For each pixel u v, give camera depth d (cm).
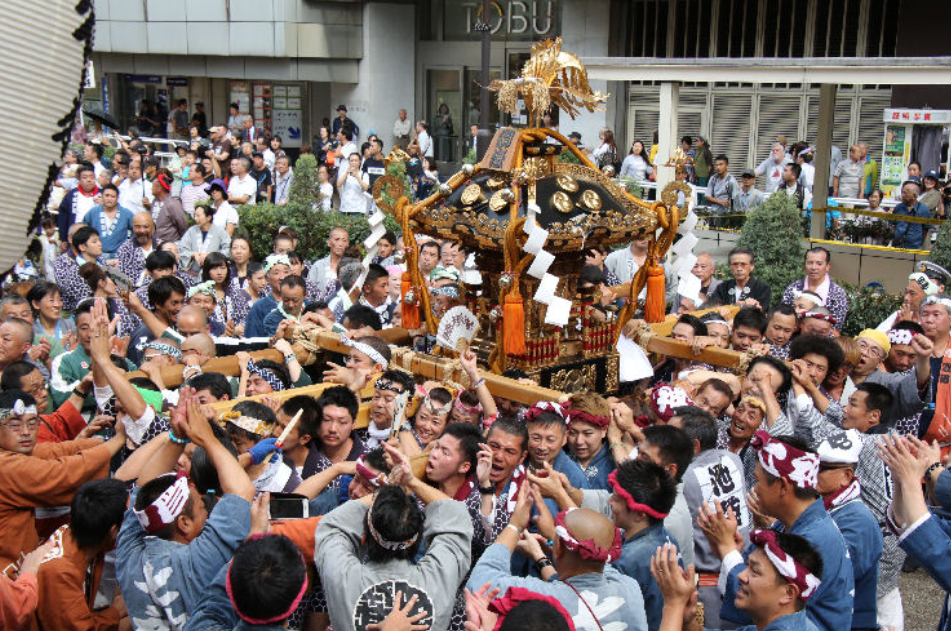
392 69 2434
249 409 492
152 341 750
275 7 2288
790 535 387
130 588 408
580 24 2150
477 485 466
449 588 383
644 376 731
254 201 1706
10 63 293
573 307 664
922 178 1529
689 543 468
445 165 2459
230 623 383
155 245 1252
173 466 473
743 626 428
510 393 594
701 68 1261
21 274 1203
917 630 629
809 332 737
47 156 306
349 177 1745
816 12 1905
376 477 447
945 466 596
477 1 2370
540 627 314
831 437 467
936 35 1770
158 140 2347
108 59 2589
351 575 377
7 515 480
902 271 1302
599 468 545
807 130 1995
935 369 698
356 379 623
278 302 870
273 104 2628
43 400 605
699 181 1753
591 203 643
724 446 591
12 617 396
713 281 1119
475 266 745
